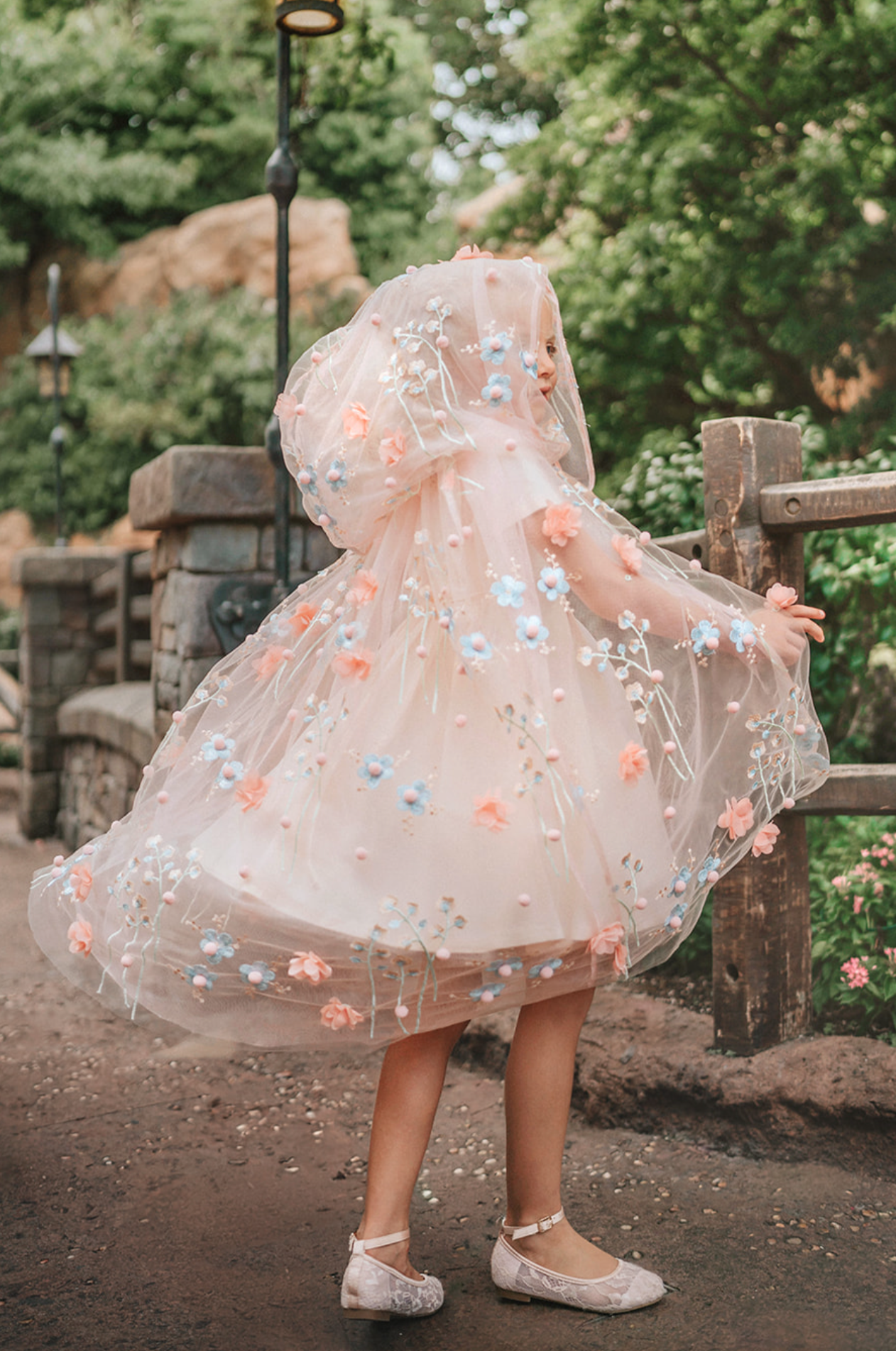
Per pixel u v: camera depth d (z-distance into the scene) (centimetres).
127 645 648
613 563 174
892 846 304
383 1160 175
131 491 488
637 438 815
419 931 158
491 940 159
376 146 1912
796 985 254
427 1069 175
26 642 712
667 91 747
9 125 1791
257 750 181
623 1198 217
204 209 1881
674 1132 245
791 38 693
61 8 1908
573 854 162
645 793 171
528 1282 179
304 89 614
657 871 171
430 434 170
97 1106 277
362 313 187
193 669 434
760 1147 233
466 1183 227
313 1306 183
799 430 260
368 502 175
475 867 159
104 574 679
